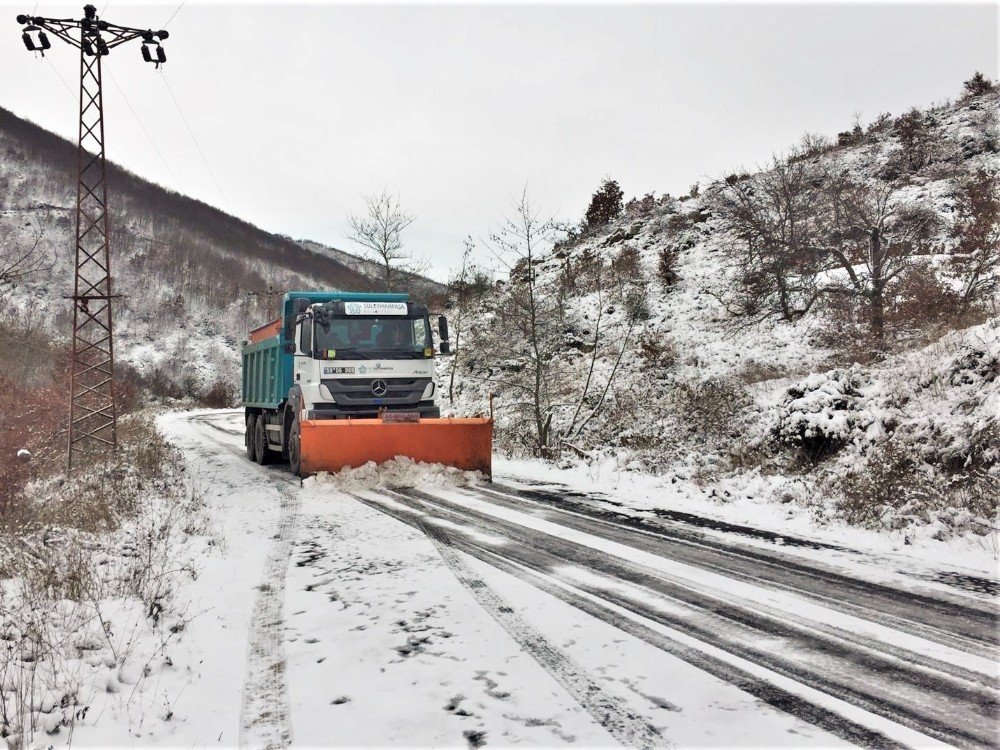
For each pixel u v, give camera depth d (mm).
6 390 21359
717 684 3424
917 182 26688
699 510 8484
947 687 3387
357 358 11312
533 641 4035
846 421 10266
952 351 10648
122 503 8383
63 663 3746
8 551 6094
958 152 28891
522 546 6523
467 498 9352
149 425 21922
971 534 6551
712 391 13867
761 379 15031
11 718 3102
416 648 3947
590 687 3391
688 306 22453
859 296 15992
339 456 10719
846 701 3227
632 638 4082
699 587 5164
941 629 4230
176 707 3293
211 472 13055
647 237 31844
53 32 14578
